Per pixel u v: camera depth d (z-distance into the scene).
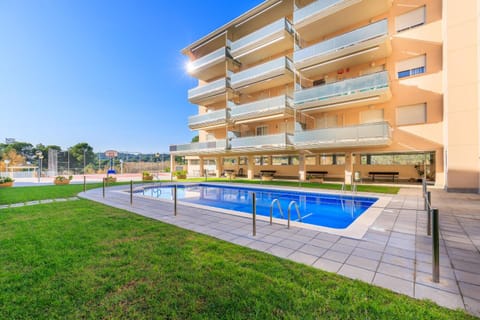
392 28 13.62
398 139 13.35
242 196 12.46
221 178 21.42
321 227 5.03
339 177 17.81
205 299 2.32
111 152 34.81
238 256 3.43
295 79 15.90
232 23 19.94
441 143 12.09
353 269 2.98
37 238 4.31
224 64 21.50
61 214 6.52
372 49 13.02
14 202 8.74
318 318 2.01
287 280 2.68
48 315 2.08
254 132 20.84
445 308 2.13
